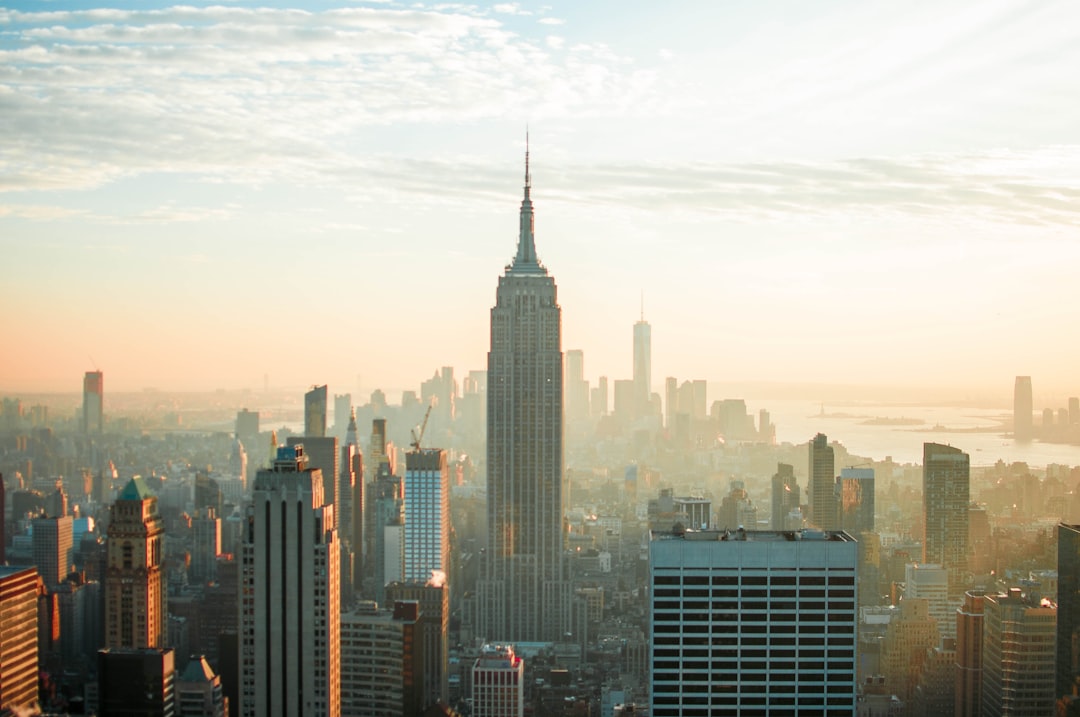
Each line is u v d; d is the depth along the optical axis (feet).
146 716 573.33
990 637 632.38
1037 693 603.67
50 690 584.81
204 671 587.68
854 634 501.56
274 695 594.24
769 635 501.97
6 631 597.93
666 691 505.25
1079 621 571.69
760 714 504.43
